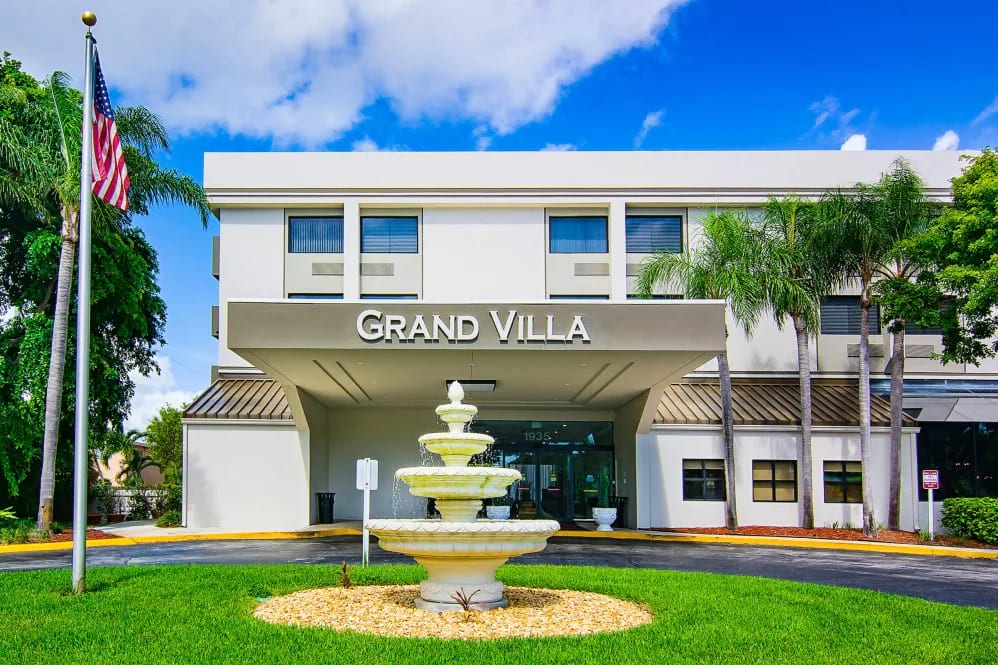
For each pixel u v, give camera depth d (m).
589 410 32.38
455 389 11.47
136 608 11.08
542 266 32.75
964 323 29.27
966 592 15.46
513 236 32.91
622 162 32.72
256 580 13.79
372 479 16.20
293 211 32.94
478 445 11.46
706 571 17.75
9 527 24.52
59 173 23.95
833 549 23.77
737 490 28.80
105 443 30.89
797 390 31.72
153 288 30.30
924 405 30.59
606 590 13.33
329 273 32.56
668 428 28.89
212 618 10.35
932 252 25.78
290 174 32.47
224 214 32.69
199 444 28.69
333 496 29.95
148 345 31.47
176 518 28.95
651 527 28.36
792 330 32.53
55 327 24.28
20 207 27.02
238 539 24.81
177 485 35.47
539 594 12.80
